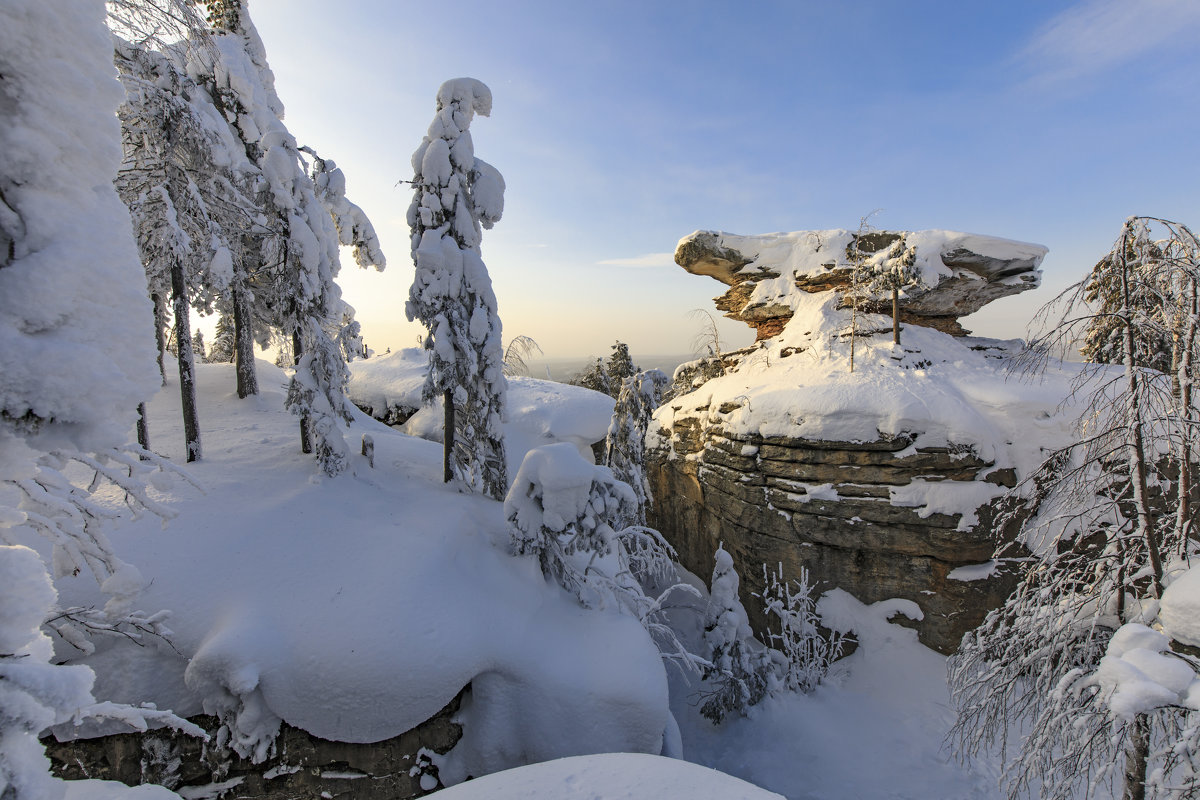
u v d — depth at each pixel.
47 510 4.06
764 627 15.96
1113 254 6.41
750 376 19.89
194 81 14.09
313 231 13.57
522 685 9.38
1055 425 13.73
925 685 12.98
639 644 10.44
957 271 18.84
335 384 13.41
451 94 13.61
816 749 12.02
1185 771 5.96
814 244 22.86
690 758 12.57
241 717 7.96
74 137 2.75
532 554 11.75
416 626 9.02
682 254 24.80
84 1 2.77
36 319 2.60
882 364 17.48
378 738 8.41
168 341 15.93
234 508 10.84
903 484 14.20
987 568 13.32
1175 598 5.95
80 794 4.86
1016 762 7.36
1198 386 6.03
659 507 23.77
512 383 29.48
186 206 13.04
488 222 14.57
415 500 13.05
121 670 8.05
